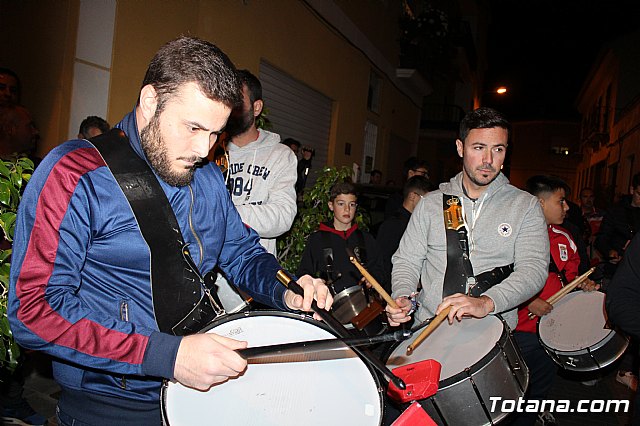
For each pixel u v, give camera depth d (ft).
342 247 14.02
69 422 5.43
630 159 59.88
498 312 8.16
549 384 11.77
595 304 11.57
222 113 4.84
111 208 4.95
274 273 6.16
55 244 4.68
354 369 5.32
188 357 4.64
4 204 7.47
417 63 51.21
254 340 5.34
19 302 4.59
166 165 4.98
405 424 5.18
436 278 9.20
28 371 13.82
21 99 15.75
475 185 9.20
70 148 4.98
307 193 16.49
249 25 23.36
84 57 15.47
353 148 39.06
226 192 6.08
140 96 5.07
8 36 15.97
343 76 35.91
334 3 32.55
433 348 8.12
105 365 4.68
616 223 20.51
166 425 4.82
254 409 5.08
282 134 28.91
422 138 68.03
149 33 17.33
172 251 5.19
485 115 8.90
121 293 5.14
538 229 8.98
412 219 9.78
